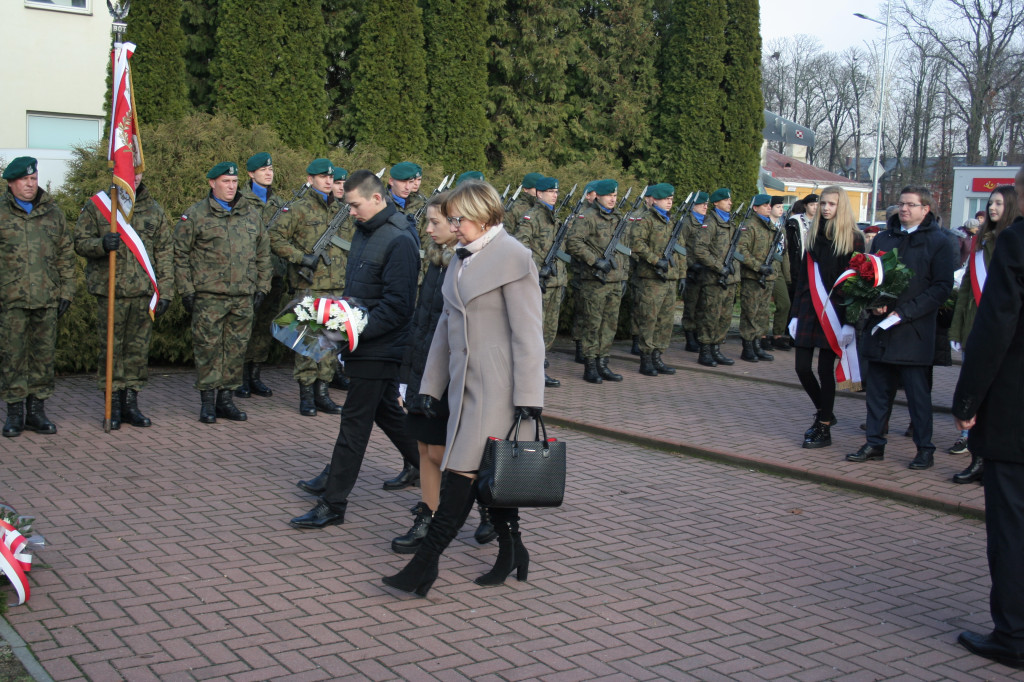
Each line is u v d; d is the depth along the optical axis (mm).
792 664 4008
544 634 4207
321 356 5379
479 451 4406
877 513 6297
